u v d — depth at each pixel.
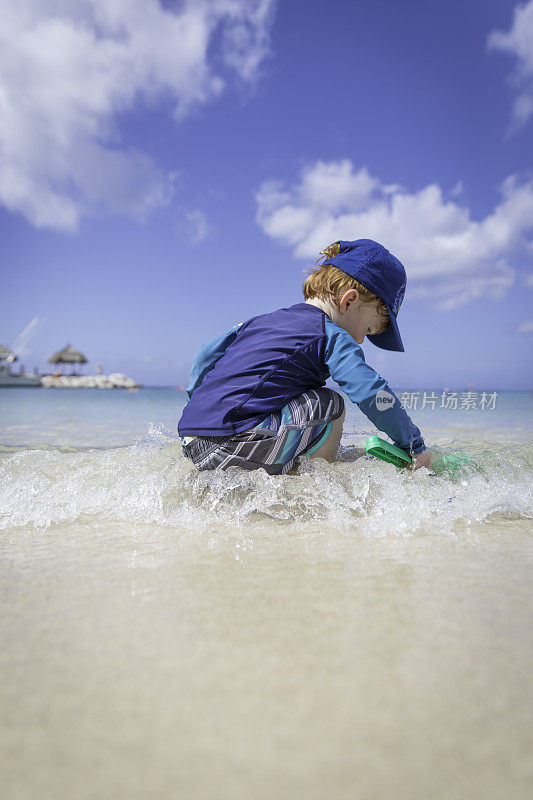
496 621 0.68
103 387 31.31
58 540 1.08
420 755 0.41
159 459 1.83
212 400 1.51
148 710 0.47
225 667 0.55
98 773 0.39
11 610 0.71
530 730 0.45
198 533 1.15
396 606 0.73
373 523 1.23
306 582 0.83
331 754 0.41
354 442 2.19
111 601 0.75
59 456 1.93
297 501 1.35
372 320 1.78
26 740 0.43
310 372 1.55
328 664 0.56
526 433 3.30
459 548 1.04
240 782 0.38
